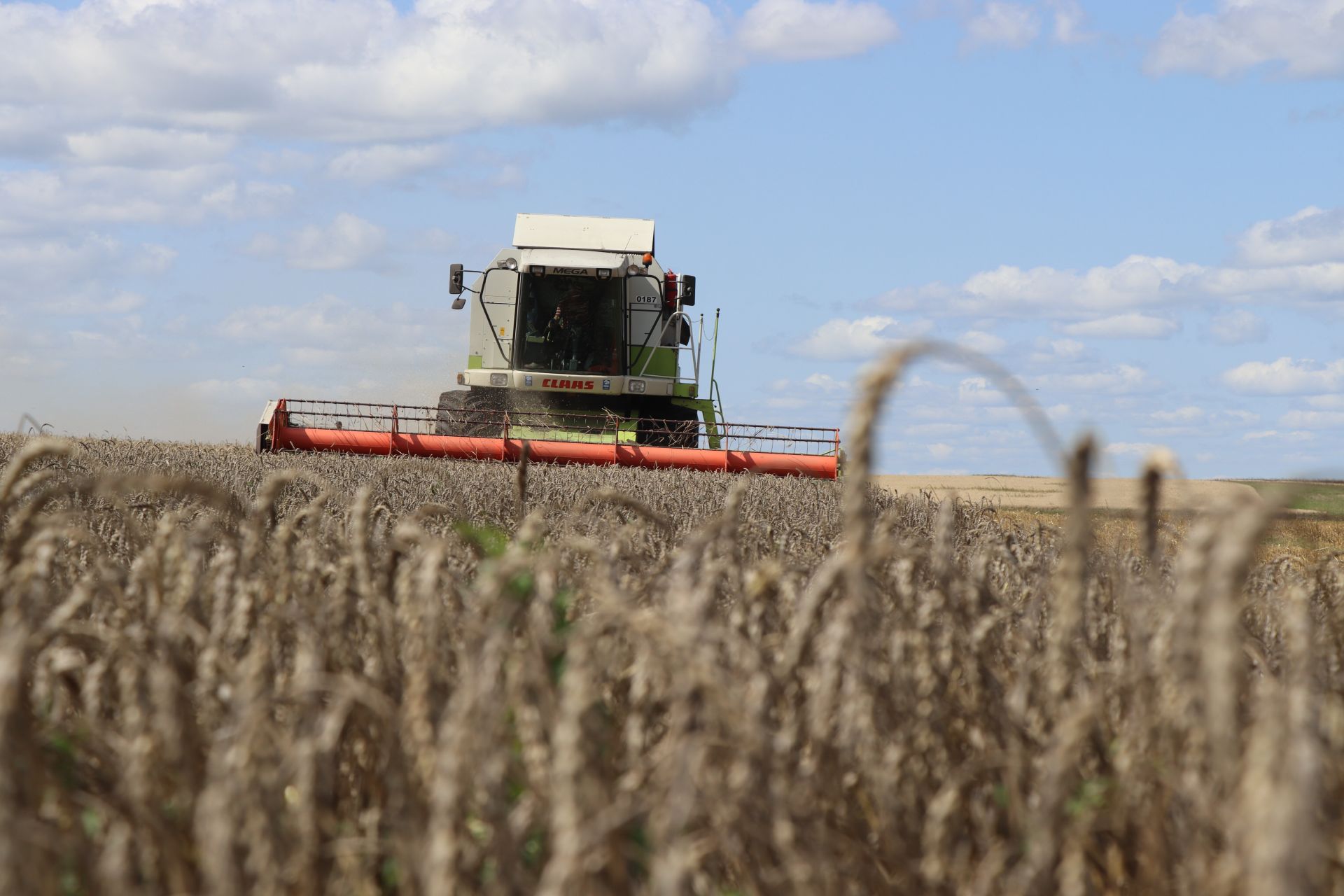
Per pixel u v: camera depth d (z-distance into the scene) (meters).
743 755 3.26
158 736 3.64
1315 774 2.58
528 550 4.55
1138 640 4.41
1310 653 3.56
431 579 4.02
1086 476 3.46
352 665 4.71
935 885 3.79
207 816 3.16
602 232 36.50
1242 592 6.82
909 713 4.33
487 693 3.36
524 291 35.59
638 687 3.99
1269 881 2.53
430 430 31.89
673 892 2.84
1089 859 3.93
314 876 3.34
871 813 4.21
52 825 3.70
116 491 5.55
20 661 3.25
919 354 2.89
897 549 4.78
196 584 4.82
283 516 10.83
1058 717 4.14
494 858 3.37
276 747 3.83
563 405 36.38
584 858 3.04
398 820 3.56
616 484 19.62
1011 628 5.84
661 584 5.34
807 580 6.39
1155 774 4.01
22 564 4.19
